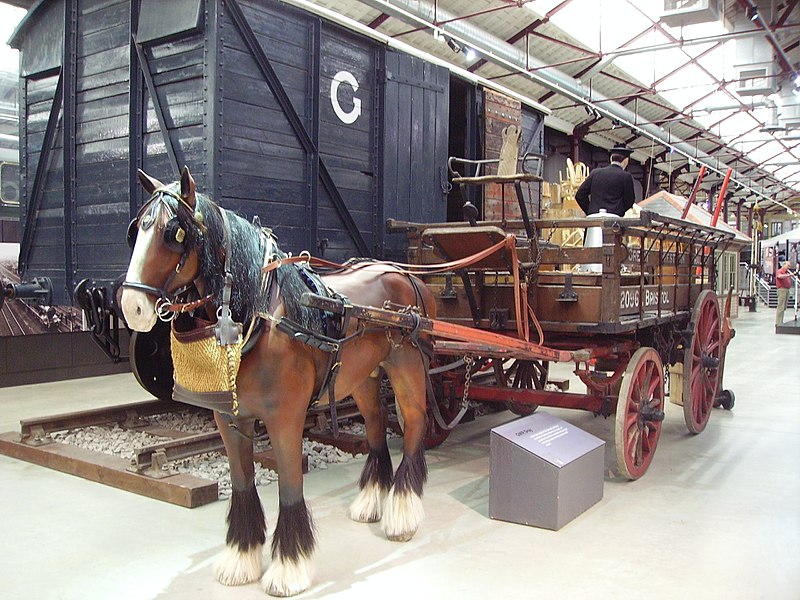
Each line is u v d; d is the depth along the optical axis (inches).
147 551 144.3
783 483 197.5
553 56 562.9
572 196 358.9
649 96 704.4
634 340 220.8
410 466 155.0
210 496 173.2
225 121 191.8
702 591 128.5
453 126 359.6
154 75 202.7
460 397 229.5
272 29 206.1
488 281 217.0
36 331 328.5
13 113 321.7
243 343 116.6
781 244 1346.0
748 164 1099.9
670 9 407.2
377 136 251.1
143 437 222.7
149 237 108.8
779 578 134.5
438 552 145.6
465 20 449.4
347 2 406.9
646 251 210.8
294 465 124.1
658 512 172.4
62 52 229.8
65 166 228.1
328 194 231.8
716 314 267.0
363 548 147.2
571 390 351.3
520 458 161.8
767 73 536.4
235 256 117.6
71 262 229.9
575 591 128.0
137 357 224.2
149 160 206.1
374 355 146.8
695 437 253.0
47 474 196.5
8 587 127.9
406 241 264.2
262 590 126.9
